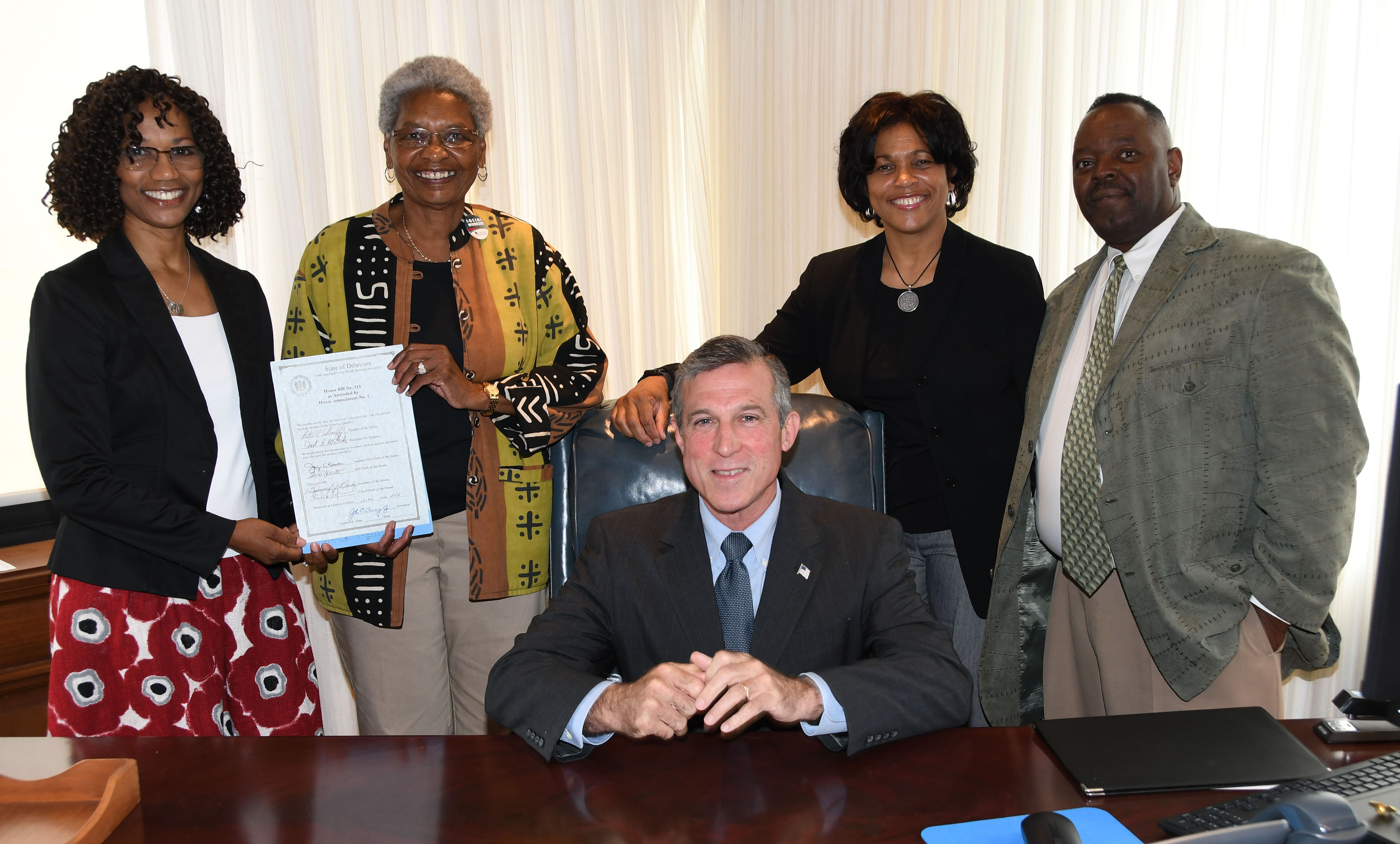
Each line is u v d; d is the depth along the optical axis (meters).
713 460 1.52
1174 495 1.67
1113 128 1.78
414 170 1.84
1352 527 1.54
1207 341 1.65
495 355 1.96
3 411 2.69
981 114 3.10
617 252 3.69
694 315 4.09
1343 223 2.37
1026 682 2.07
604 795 1.12
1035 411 1.95
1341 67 2.34
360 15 2.98
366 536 1.82
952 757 1.20
